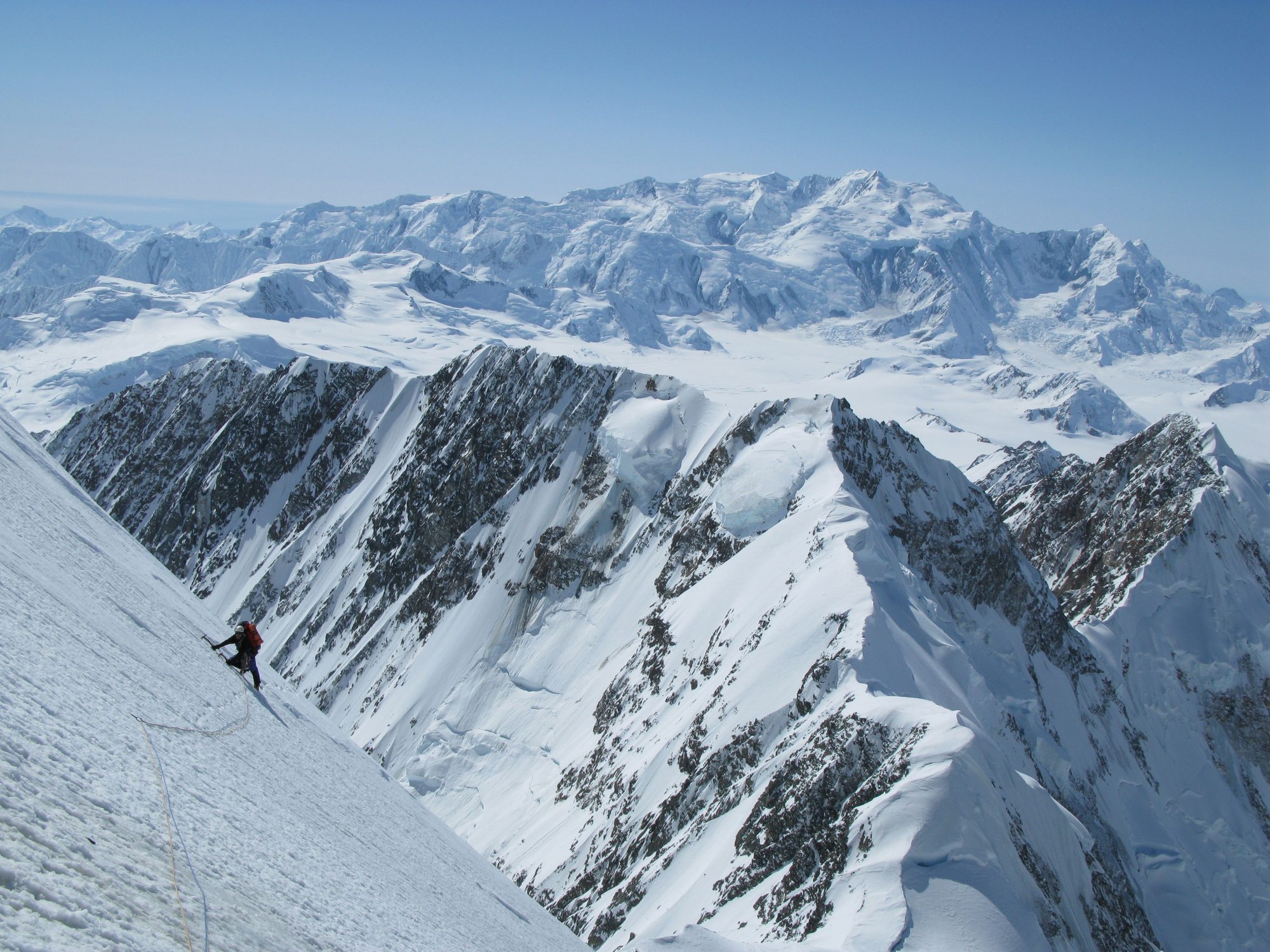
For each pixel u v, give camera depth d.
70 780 13.95
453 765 113.62
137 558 47.47
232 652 43.31
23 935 9.22
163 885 12.93
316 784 29.09
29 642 18.67
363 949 16.98
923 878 44.19
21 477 38.94
